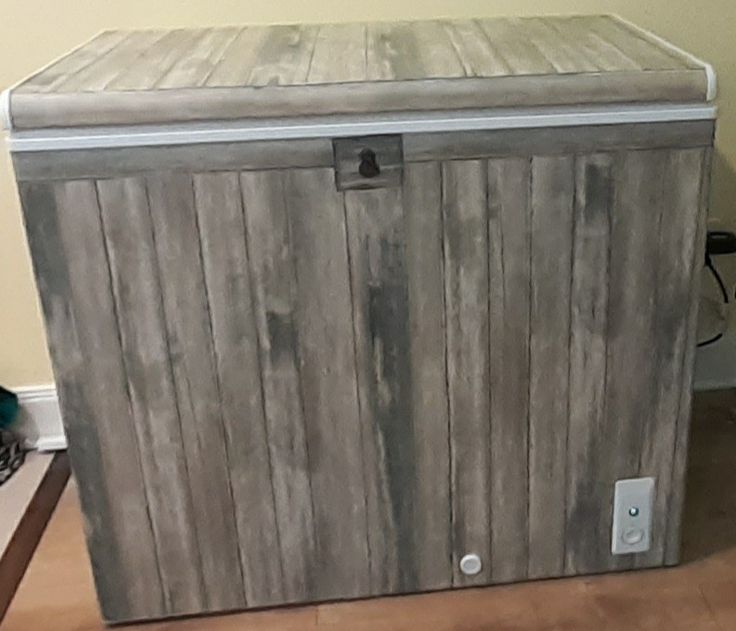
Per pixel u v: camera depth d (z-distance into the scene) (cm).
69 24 177
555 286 138
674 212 136
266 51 150
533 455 148
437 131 129
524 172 132
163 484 145
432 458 146
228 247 133
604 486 151
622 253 137
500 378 143
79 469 143
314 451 145
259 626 151
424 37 158
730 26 183
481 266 136
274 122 127
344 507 148
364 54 145
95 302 134
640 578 156
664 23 182
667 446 149
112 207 130
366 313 138
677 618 148
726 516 169
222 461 144
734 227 196
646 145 132
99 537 147
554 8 180
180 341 137
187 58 146
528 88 127
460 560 153
